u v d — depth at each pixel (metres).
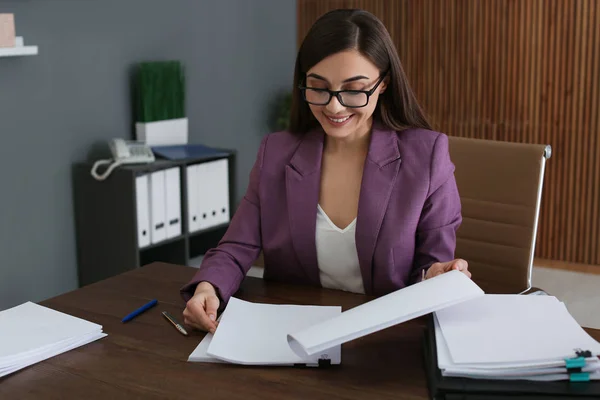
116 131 3.79
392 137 1.78
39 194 3.44
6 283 3.35
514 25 4.20
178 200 3.67
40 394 1.26
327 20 1.63
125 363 1.38
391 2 4.54
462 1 4.32
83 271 3.65
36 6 3.31
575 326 1.33
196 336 1.50
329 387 1.26
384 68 1.67
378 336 1.47
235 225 1.87
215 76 4.39
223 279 1.70
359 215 1.74
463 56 4.38
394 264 1.75
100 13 3.62
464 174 2.16
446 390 1.18
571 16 4.05
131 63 3.83
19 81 3.28
